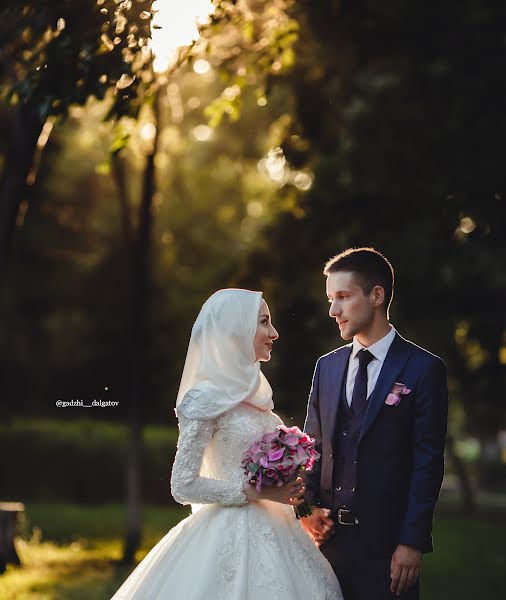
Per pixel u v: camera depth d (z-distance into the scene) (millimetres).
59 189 30344
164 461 27594
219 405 5961
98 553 16422
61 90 8227
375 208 16500
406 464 6066
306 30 12227
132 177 28844
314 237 17344
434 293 18469
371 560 6039
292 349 21031
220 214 29969
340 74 13336
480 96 14180
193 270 31141
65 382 33906
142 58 8586
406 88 14641
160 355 30766
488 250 17531
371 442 6074
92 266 32938
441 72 14219
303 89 12953
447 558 18078
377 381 6117
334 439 6254
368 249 6258
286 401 22484
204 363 6035
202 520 5996
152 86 9086
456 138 14578
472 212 15000
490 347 22047
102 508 25359
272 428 6195
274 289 18641
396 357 6152
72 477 27281
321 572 6008
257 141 20047
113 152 9500
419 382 6051
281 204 18141
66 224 32250
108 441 27469
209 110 11672
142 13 7812
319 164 15797
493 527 24531
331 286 6207
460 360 24000
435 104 14664
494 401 25078
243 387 6066
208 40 9461
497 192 14594
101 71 8102
